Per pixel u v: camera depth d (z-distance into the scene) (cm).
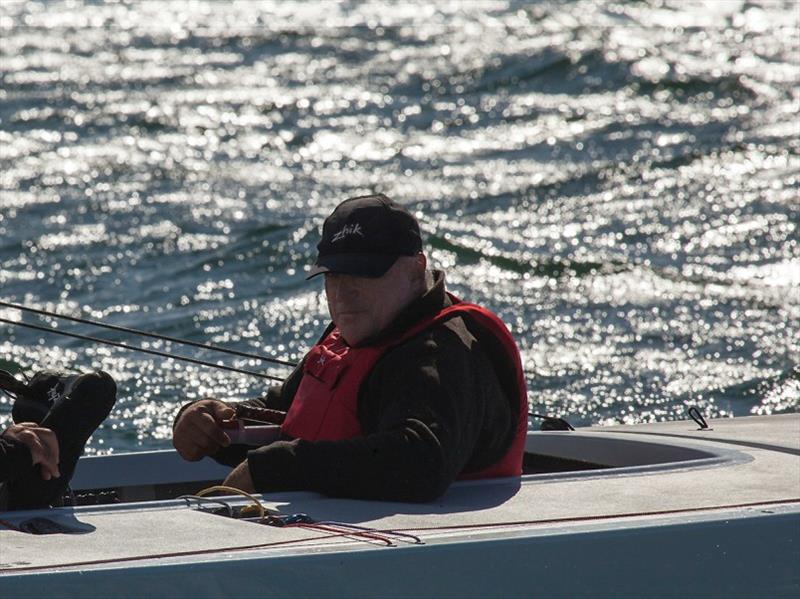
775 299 3019
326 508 863
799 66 7606
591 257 3475
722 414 2258
